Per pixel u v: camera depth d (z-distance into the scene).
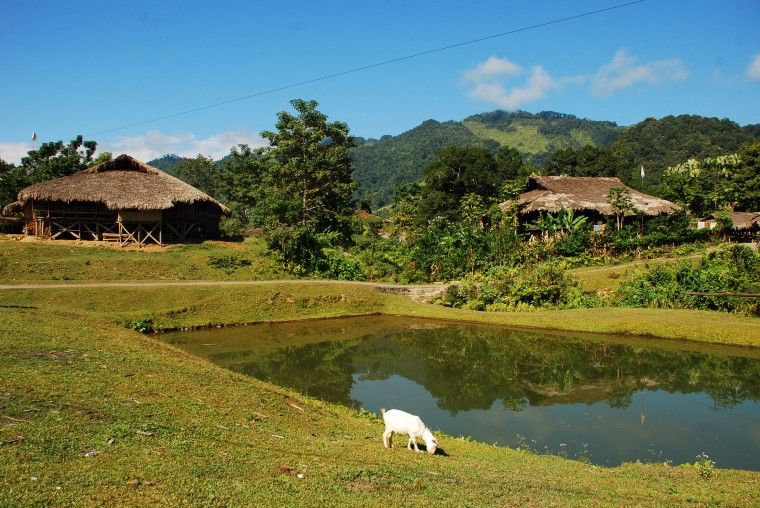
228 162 84.88
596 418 17.45
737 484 11.12
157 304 30.83
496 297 35.53
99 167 43.97
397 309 35.06
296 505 7.48
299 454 9.91
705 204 68.12
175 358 16.52
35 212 41.06
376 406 18.36
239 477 8.24
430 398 19.38
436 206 72.06
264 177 66.50
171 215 44.56
